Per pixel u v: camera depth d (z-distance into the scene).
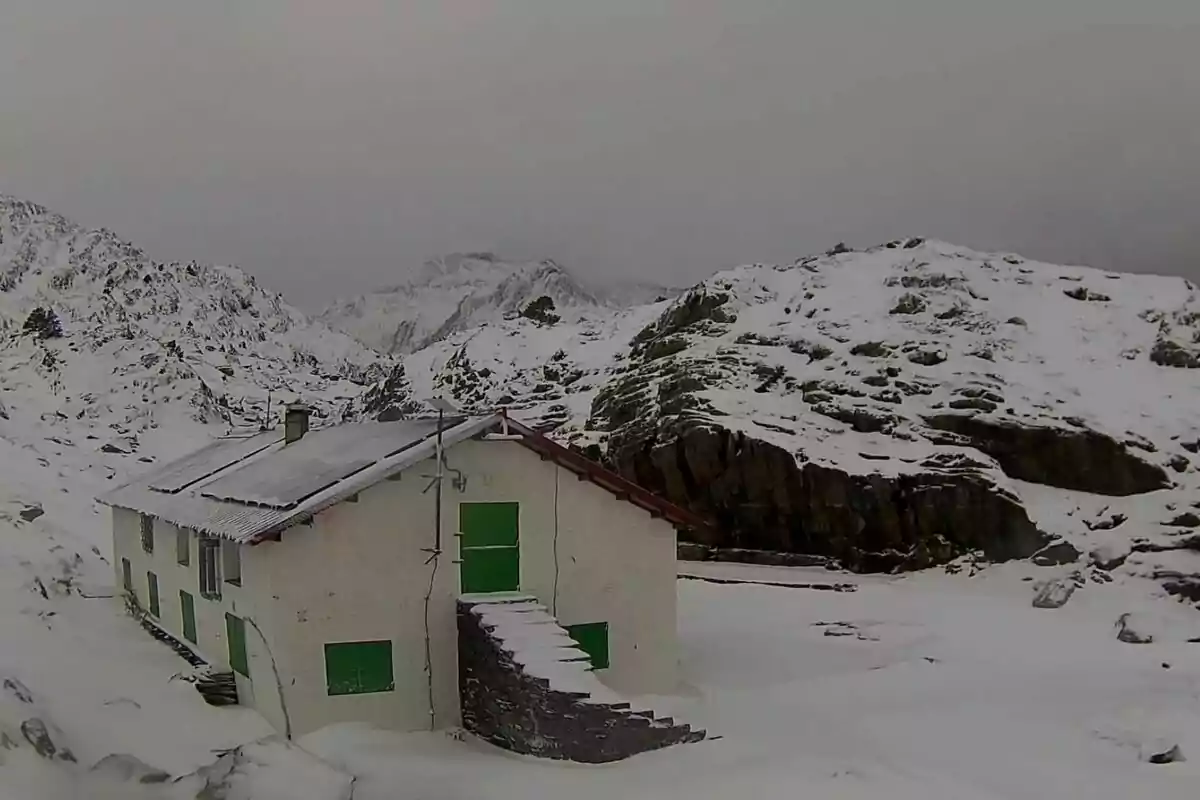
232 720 18.14
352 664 18.12
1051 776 15.38
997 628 26.30
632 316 61.72
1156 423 36.22
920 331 42.84
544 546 19.47
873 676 21.88
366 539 18.20
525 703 16.70
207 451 29.69
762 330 46.09
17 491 35.34
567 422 48.12
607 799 14.52
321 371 111.69
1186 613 27.52
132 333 83.25
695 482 38.53
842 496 35.03
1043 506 33.91
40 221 126.75
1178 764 15.76
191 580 22.11
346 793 14.81
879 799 14.40
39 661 20.03
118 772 15.05
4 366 67.94
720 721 18.50
